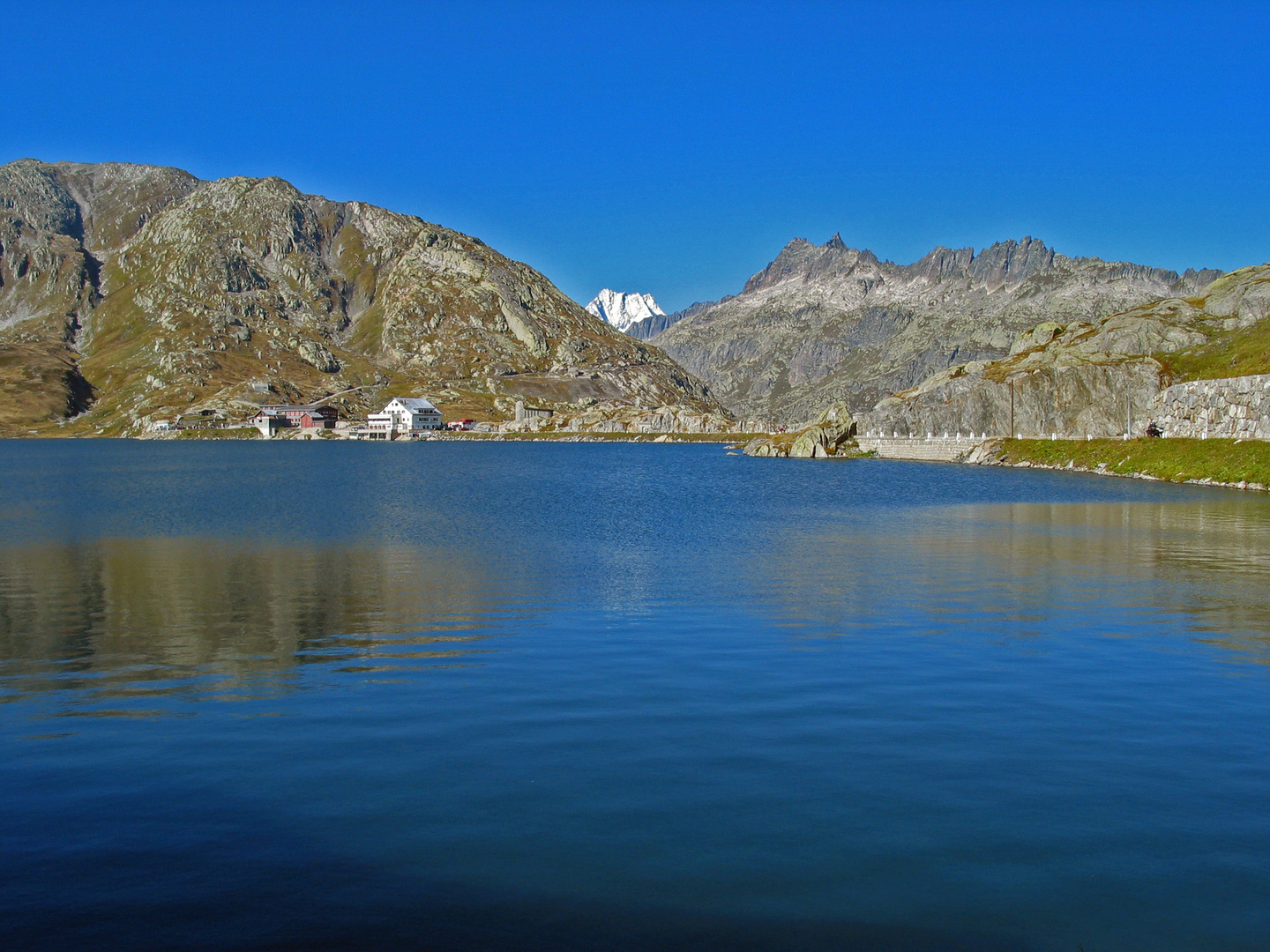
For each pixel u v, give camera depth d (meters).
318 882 13.96
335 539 59.78
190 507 84.56
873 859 14.73
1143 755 19.56
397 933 12.61
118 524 68.94
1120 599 38.78
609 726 21.42
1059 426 179.00
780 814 16.44
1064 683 25.42
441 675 26.23
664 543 58.19
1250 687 25.08
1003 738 20.67
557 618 34.66
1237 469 111.56
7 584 42.84
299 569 46.97
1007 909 13.30
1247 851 15.09
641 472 156.50
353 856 14.80
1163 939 12.59
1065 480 124.75
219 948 12.23
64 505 86.31
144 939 12.46
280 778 18.09
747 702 23.50
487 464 188.75
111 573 45.91
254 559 50.94
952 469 159.50
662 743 20.20
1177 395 139.00
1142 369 171.00
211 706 23.23
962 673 26.41
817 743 20.25
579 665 27.47
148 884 13.90
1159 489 107.06
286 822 16.06
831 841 15.37
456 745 20.08
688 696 23.97
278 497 96.94
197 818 16.22
